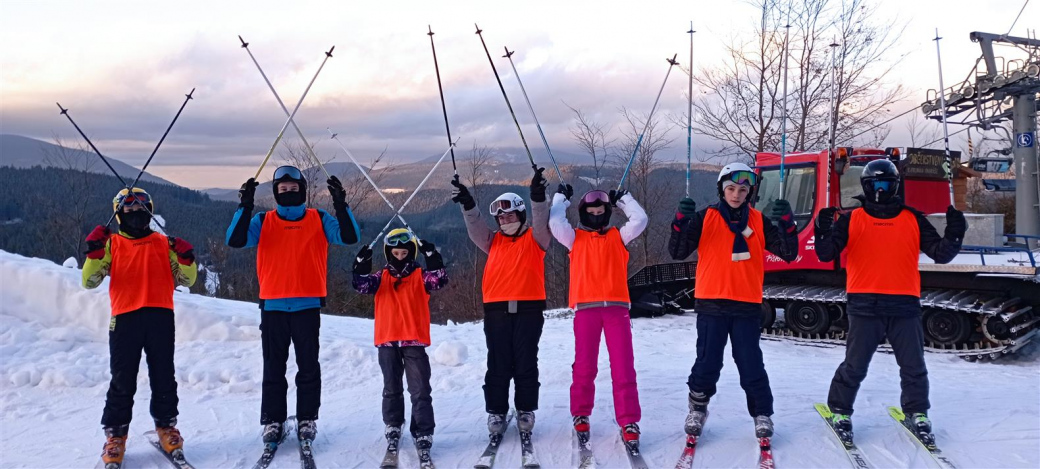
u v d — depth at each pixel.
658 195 21.47
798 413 5.19
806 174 9.72
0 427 5.55
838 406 4.57
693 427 4.55
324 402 6.25
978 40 13.05
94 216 23.77
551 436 4.87
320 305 4.77
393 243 4.71
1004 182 13.84
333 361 7.54
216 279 21.36
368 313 21.02
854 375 4.48
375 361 7.52
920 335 4.41
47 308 8.02
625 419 4.54
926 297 8.77
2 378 6.68
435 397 6.21
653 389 6.05
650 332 10.31
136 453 4.79
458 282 25.72
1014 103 13.63
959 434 4.64
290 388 6.55
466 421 5.37
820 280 10.01
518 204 4.76
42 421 5.71
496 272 4.74
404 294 4.72
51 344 7.57
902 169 8.50
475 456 4.60
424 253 4.71
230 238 4.50
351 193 20.56
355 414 5.73
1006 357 8.51
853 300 4.46
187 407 6.11
